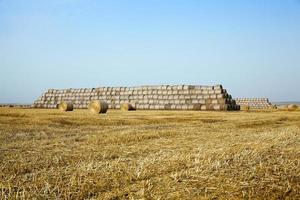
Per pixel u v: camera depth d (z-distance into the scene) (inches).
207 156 275.1
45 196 192.1
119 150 333.4
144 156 300.5
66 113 1028.5
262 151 291.0
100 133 492.7
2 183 217.9
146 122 761.6
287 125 680.4
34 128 582.2
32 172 250.2
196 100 1750.7
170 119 832.9
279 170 234.2
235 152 289.6
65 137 453.7
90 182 214.4
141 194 191.2
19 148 353.1
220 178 215.6
